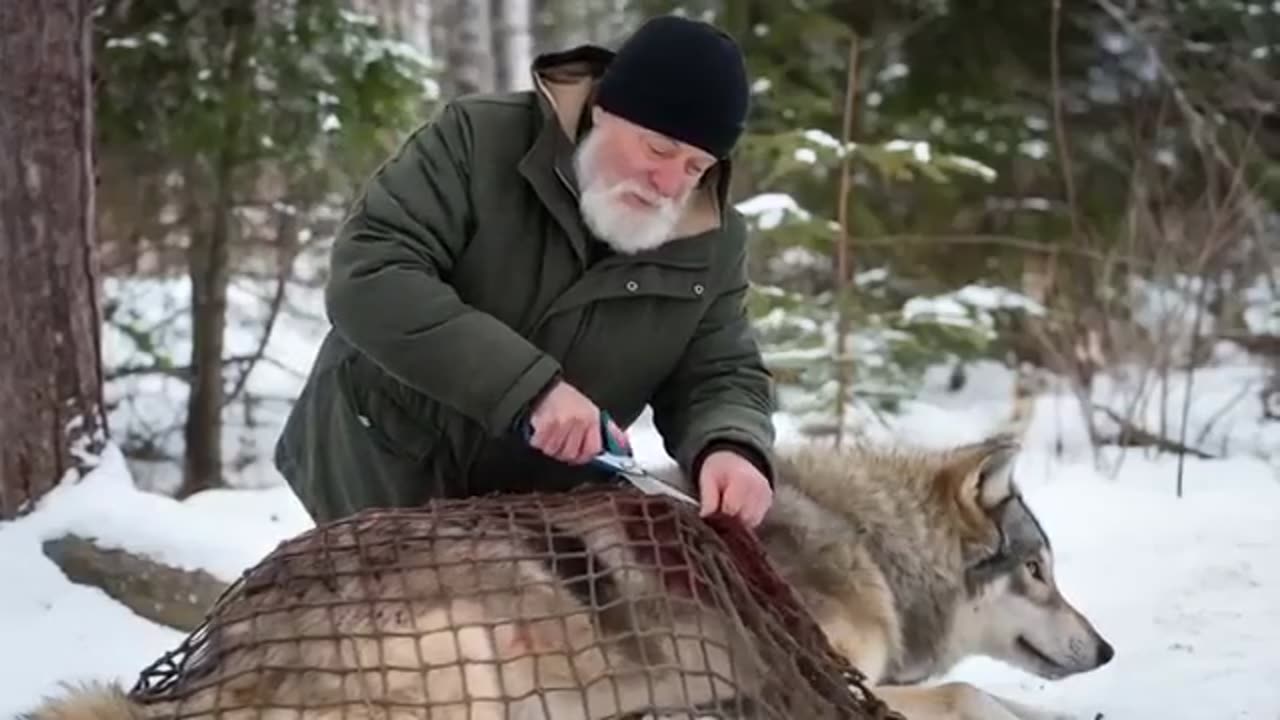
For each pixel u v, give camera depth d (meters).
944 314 9.54
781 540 3.96
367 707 2.87
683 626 3.09
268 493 7.14
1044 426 9.41
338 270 3.25
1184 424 7.95
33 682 4.57
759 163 10.30
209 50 8.49
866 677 3.60
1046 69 11.65
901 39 11.42
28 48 6.05
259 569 3.06
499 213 3.32
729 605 3.04
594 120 3.29
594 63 3.43
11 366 6.06
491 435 3.25
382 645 2.90
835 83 10.95
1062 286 10.54
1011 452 4.42
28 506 6.05
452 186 3.32
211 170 9.05
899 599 4.20
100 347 6.35
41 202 6.07
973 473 4.36
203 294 9.67
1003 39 11.53
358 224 3.30
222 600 3.08
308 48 8.66
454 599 2.99
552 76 3.40
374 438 3.55
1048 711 4.22
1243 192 10.24
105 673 4.67
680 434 3.53
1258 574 5.36
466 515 3.15
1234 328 10.25
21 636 5.00
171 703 2.86
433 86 9.25
